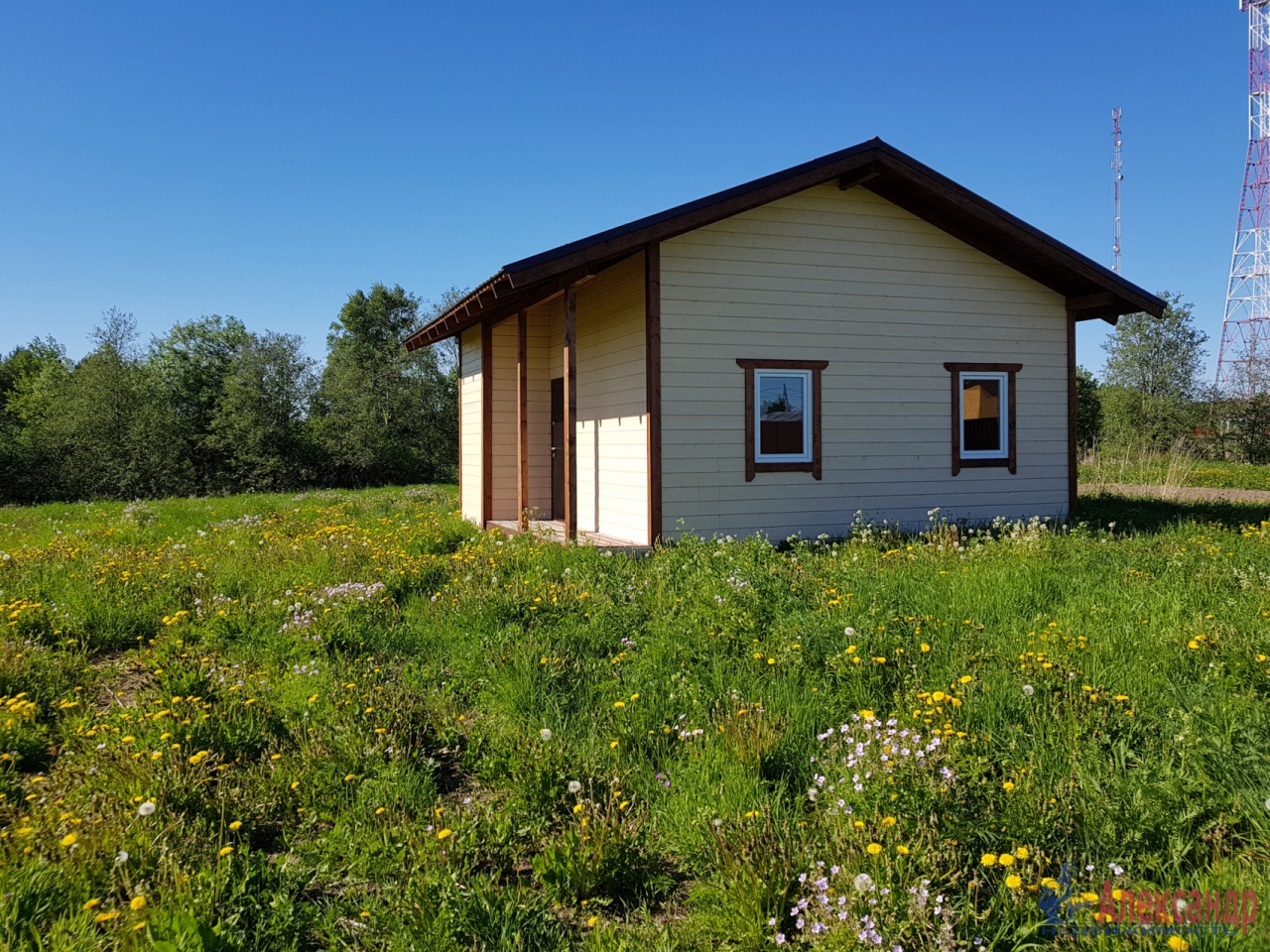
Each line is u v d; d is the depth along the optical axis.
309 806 3.82
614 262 10.27
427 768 4.14
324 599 7.04
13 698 5.10
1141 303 11.84
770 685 4.77
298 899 3.14
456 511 18.41
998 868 3.00
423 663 5.82
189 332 47.91
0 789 4.02
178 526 15.53
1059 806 3.27
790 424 10.97
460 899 2.88
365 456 37.19
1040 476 12.45
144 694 5.10
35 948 2.73
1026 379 12.38
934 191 10.91
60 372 41.41
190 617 7.18
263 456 36.25
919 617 5.89
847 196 11.25
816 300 11.07
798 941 2.77
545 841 3.50
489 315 13.97
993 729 4.12
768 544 9.23
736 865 3.03
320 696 4.93
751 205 10.13
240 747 4.36
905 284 11.59
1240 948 2.50
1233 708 4.12
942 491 11.80
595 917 2.92
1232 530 10.78
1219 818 3.22
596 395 12.19
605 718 4.61
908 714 4.13
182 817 3.48
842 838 3.09
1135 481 20.70
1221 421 32.75
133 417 35.19
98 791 3.75
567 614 6.54
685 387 10.38
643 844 3.39
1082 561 7.92
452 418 42.19
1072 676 4.53
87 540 12.52
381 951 2.78
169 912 2.78
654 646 5.53
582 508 12.74
